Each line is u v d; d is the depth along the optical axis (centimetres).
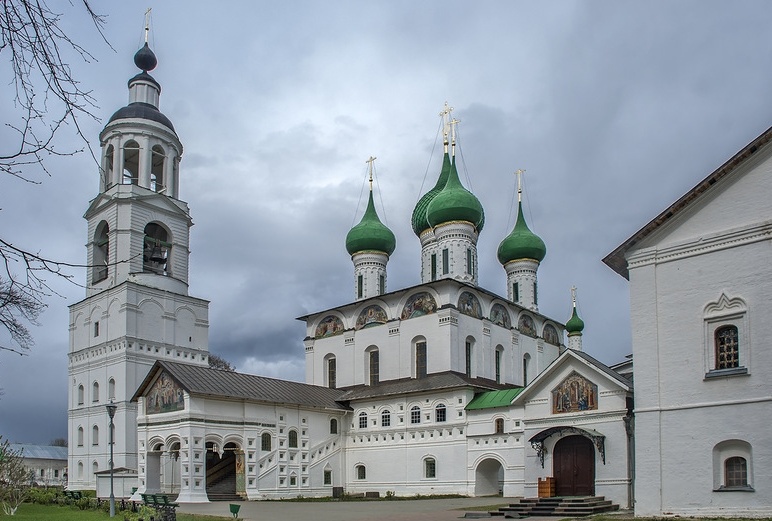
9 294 1173
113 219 6550
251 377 5684
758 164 2844
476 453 5316
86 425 6353
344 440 6094
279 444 5488
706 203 2950
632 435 3731
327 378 6881
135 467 5944
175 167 7069
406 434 5741
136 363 6162
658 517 2777
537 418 4134
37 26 849
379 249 7356
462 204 6806
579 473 3906
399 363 6291
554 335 7594
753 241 2803
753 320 2750
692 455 2802
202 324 6819
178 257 6838
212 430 5044
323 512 3816
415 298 6322
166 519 2964
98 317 6488
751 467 2669
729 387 2764
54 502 4584
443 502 4638
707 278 2894
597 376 3909
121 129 6744
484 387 5681
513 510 3544
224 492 5253
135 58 7162
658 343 2969
